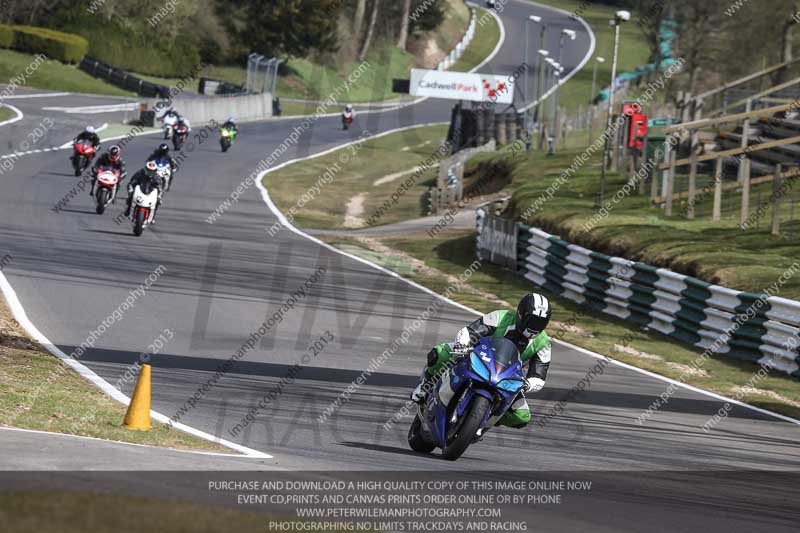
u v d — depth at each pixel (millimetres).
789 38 199375
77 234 92125
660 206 109688
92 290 65812
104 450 26734
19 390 37062
